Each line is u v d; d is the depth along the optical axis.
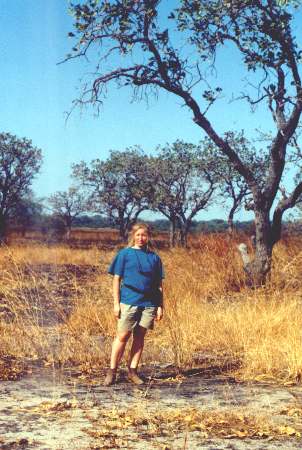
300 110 15.06
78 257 21.39
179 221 36.78
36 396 5.75
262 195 15.32
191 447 4.30
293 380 6.61
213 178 36.22
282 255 17.08
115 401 5.61
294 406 5.48
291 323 8.72
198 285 13.33
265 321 8.85
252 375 6.87
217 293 13.38
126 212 42.41
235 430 4.70
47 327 9.06
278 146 15.40
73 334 8.28
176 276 13.74
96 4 14.62
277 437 4.59
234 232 18.38
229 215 35.56
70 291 12.47
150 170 38.47
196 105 15.44
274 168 15.45
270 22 14.80
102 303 10.85
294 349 7.24
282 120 15.31
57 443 4.34
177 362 7.45
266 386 6.36
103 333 9.16
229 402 5.63
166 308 9.70
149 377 6.58
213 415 5.14
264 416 5.15
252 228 19.45
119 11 14.68
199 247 16.61
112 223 43.22
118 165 40.03
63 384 6.30
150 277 6.51
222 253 15.85
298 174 23.70
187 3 15.06
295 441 4.50
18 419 4.95
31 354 7.71
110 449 4.23
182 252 16.19
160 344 8.39
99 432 4.59
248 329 8.70
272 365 7.07
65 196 42.22
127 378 6.70
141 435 4.59
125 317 6.43
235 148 36.16
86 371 6.99
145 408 5.32
